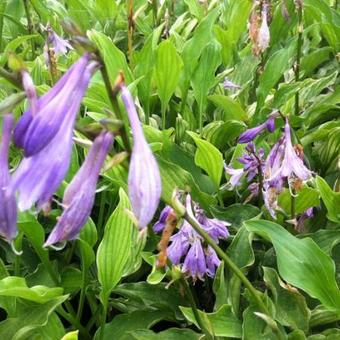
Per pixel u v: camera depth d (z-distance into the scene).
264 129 0.30
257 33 0.36
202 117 0.38
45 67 0.40
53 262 0.28
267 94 0.36
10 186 0.13
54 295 0.24
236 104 0.36
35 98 0.14
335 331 0.24
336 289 0.22
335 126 0.34
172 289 0.27
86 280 0.26
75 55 0.40
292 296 0.25
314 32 0.48
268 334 0.24
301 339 0.23
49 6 0.50
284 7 0.43
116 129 0.15
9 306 0.25
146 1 0.52
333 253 0.28
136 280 0.30
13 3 0.50
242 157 0.29
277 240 0.23
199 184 0.33
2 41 0.50
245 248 0.27
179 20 0.49
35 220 0.24
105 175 0.27
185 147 0.35
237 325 0.24
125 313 0.27
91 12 0.53
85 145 0.18
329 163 0.35
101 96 0.34
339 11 0.53
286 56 0.36
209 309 0.29
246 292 0.25
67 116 0.14
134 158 0.14
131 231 0.24
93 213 0.33
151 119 0.37
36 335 0.24
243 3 0.43
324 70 0.45
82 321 0.29
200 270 0.24
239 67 0.44
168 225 0.18
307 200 0.28
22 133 0.14
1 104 0.14
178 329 0.24
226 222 0.28
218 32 0.43
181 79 0.37
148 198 0.14
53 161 0.13
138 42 0.49
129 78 0.35
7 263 0.31
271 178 0.25
